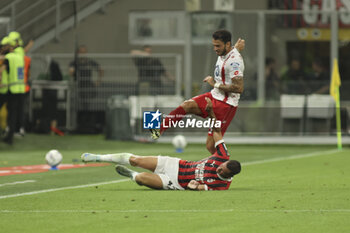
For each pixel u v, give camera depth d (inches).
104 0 3695.9
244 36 3358.8
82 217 1029.8
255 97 3230.8
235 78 1481.3
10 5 3398.1
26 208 1127.0
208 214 1056.8
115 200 1217.4
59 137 3056.1
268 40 3430.1
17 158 2341.3
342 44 3440.0
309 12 3385.8
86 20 3678.6
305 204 1174.3
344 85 3191.4
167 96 3228.3
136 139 3186.5
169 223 975.0
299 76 3420.3
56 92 3250.5
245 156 2501.2
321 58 3447.3
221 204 1165.7
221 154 1344.7
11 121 2731.3
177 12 3718.0
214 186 1346.0
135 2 3715.6
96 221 992.9
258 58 3361.2
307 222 986.7
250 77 3351.4
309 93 3216.0
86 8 3671.3
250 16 3348.9
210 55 3265.3
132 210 1098.1
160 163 1355.8
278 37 3442.4
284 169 1951.3
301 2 3545.8
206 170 1342.3
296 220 1004.6
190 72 3265.3
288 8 3563.0
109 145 2935.5
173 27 3720.5
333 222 987.3
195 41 3282.5
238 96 1519.4
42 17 3592.5
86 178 1668.3
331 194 1325.0
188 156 2425.0
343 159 2351.1
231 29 3331.7
